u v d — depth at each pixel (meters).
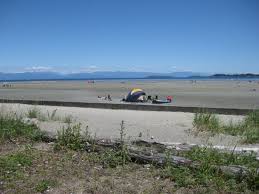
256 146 10.15
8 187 6.44
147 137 11.34
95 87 76.75
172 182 6.73
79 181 6.79
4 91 57.84
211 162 7.27
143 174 7.10
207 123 13.14
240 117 17.30
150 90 61.53
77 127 10.12
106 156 7.88
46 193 6.27
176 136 11.66
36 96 42.03
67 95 44.34
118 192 6.28
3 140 9.52
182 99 38.09
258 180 6.43
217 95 45.75
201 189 6.38
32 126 10.95
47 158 8.02
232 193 6.28
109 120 15.53
